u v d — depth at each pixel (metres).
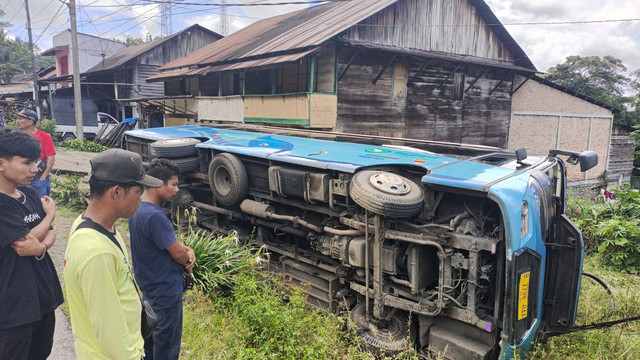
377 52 11.98
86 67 32.66
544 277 3.91
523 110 17.61
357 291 4.16
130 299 2.08
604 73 30.78
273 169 4.78
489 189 3.35
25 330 2.37
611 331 4.45
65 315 4.29
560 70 32.38
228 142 5.84
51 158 6.14
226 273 4.67
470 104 15.59
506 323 3.28
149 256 2.89
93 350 1.91
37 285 2.46
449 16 14.47
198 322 4.02
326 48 10.44
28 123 5.85
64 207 8.64
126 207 2.03
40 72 38.69
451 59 12.62
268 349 3.47
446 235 3.54
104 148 19.22
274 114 11.55
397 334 3.98
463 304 3.60
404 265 3.79
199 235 6.00
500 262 3.46
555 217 4.20
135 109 23.09
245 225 5.87
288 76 13.05
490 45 16.05
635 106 29.41
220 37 26.28
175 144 5.93
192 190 6.40
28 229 2.38
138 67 23.30
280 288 4.77
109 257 1.89
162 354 3.02
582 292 5.45
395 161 4.21
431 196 3.94
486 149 4.96
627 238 6.64
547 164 4.41
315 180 4.36
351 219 4.11
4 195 2.34
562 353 4.03
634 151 23.11
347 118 11.95
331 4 16.84
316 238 4.53
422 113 13.95
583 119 19.42
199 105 14.75
